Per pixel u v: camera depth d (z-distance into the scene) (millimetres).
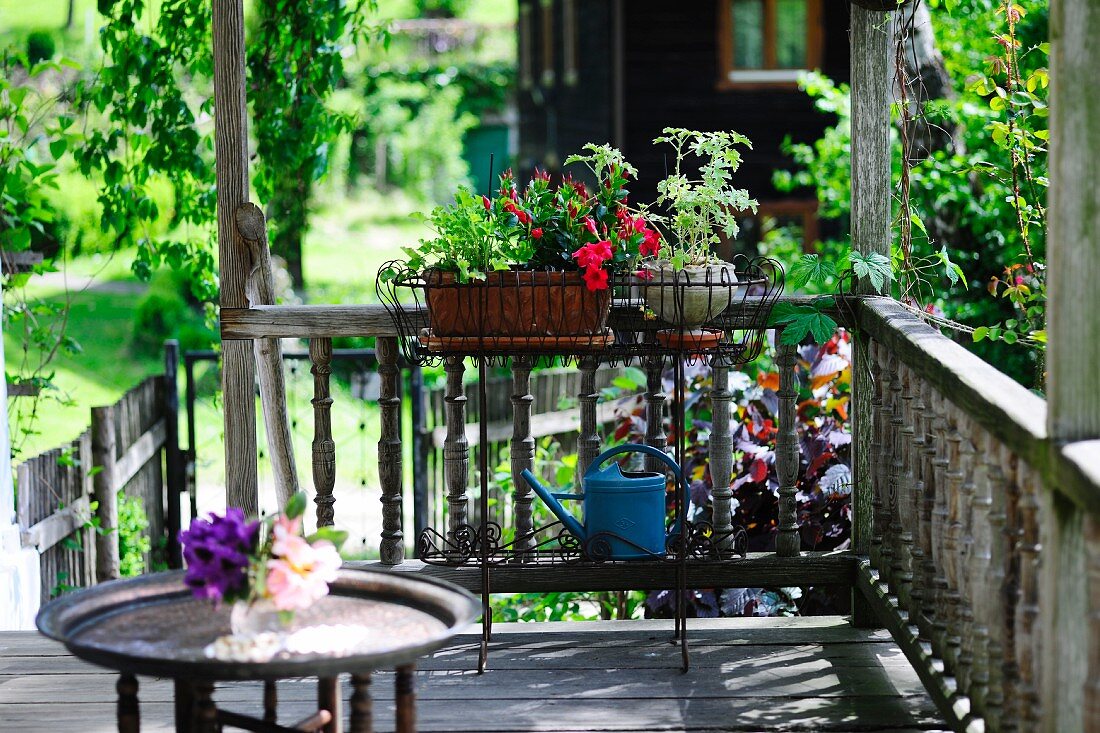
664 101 12258
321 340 3688
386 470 3771
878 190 3672
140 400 6590
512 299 3176
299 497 2295
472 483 6707
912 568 3188
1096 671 1945
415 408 6719
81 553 5812
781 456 3787
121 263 16297
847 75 12266
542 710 3131
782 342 3596
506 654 3545
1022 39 6148
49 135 5891
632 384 4883
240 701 3225
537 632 3729
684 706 3146
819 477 4457
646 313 3346
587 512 3494
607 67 12430
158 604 2479
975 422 2533
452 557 3766
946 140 6059
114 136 6191
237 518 2236
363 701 2229
